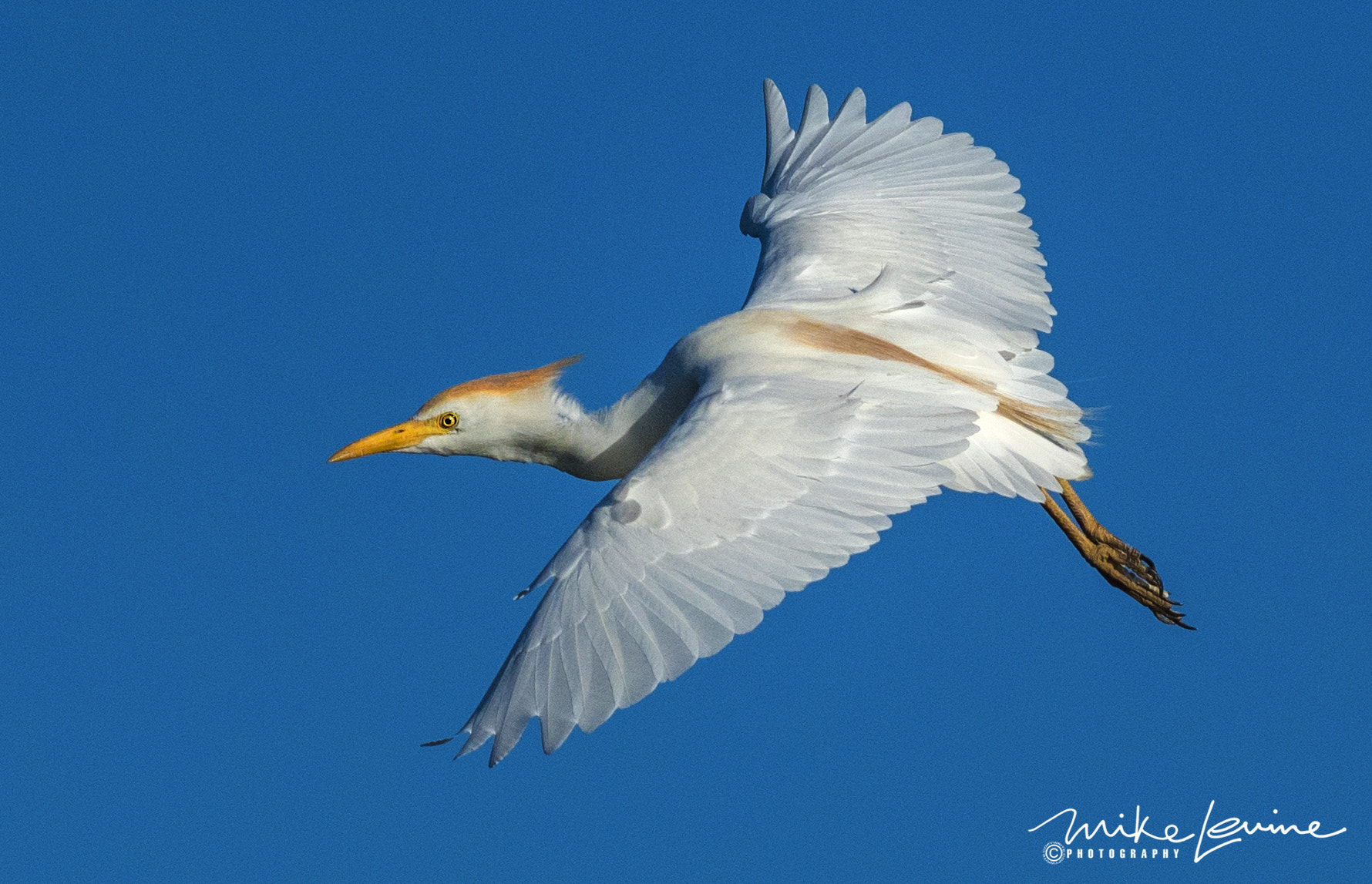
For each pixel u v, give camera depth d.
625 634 9.00
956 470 11.09
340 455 12.75
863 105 14.38
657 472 9.78
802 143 14.32
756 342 11.27
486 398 12.51
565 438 12.38
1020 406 11.45
